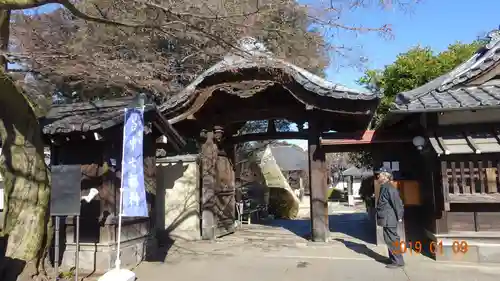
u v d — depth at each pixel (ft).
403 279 20.48
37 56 20.53
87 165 23.15
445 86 25.79
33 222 19.39
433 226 24.75
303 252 27.66
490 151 22.43
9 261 18.83
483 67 25.09
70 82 28.73
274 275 21.89
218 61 31.71
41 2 16.05
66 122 21.81
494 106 21.65
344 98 27.73
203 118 34.22
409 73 44.86
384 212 23.31
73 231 22.85
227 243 31.73
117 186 23.26
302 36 21.59
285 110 32.76
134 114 20.52
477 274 21.01
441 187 23.38
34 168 19.74
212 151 34.01
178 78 34.81
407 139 27.96
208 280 21.11
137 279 21.36
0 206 22.36
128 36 26.86
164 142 27.66
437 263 23.30
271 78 29.63
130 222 24.25
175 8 19.30
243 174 54.90
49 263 20.85
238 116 34.17
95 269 21.91
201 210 34.04
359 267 23.11
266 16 19.60
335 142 29.17
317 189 30.96
